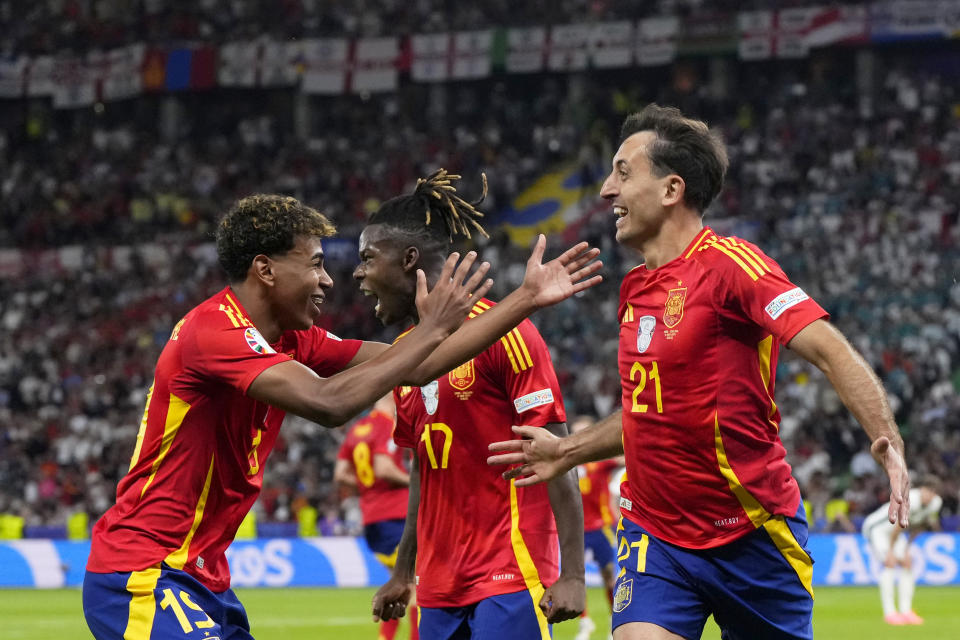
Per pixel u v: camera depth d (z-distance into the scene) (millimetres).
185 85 84500
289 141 86375
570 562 10469
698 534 9750
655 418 9719
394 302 11156
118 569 9109
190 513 9297
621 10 81250
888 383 56750
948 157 72688
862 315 61156
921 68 78375
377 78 82875
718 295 9438
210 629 9039
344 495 52125
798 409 55375
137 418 62812
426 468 10977
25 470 59156
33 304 74375
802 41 75125
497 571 10633
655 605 9742
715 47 76875
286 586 46812
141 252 77312
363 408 8727
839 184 73000
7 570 47344
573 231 76125
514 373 10578
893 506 8203
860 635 27969
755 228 71125
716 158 9992
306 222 9516
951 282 62375
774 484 9656
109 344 70250
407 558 11922
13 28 89188
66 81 86938
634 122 10211
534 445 10141
